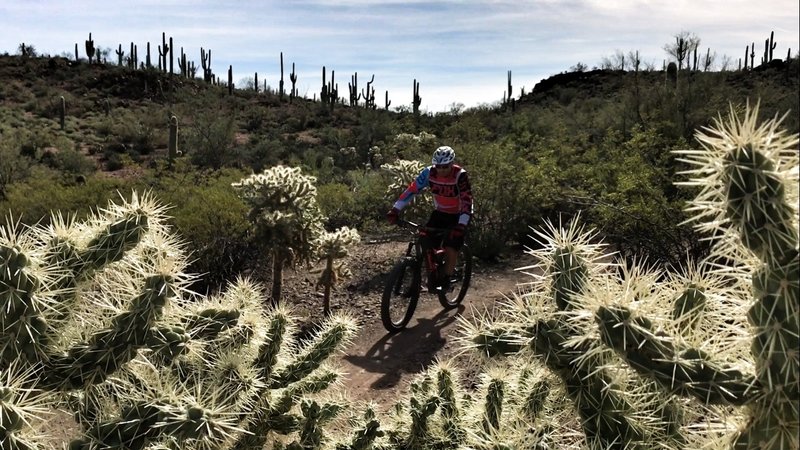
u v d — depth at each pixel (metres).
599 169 10.22
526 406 2.68
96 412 2.41
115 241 2.37
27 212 10.56
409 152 17.42
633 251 8.24
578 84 52.94
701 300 2.19
